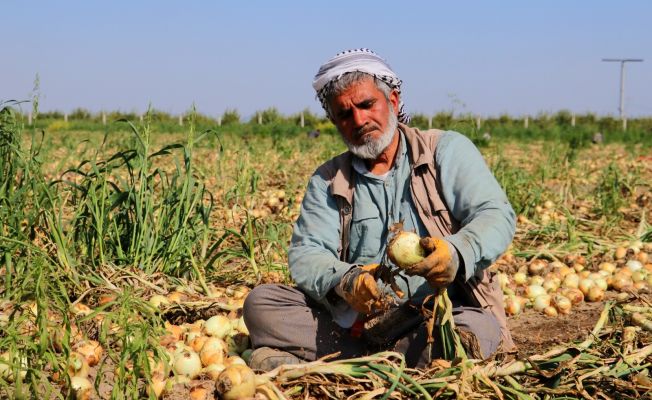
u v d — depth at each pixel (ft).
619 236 23.62
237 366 9.39
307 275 11.10
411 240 9.66
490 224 10.40
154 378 10.43
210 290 16.02
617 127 109.09
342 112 11.05
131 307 11.86
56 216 17.20
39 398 9.75
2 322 11.96
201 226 17.99
